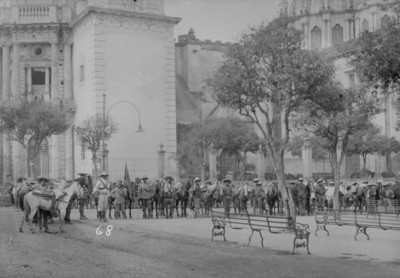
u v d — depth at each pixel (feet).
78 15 178.40
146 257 52.54
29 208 74.13
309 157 168.25
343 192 121.90
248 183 133.49
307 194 111.04
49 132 161.27
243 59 76.33
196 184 104.78
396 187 112.98
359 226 65.98
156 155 174.29
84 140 154.51
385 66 60.23
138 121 172.45
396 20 63.93
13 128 161.38
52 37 194.29
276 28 76.54
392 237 69.21
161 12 177.17
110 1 170.60
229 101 78.18
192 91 260.21
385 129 201.77
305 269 45.65
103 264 48.08
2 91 199.82
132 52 173.37
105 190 93.09
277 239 67.15
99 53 169.07
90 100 172.04
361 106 112.57
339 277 41.98
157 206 105.50
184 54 264.52
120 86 171.22
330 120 108.27
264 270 45.42
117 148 168.35
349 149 177.37
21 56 197.57
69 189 85.46
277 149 81.76
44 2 194.90
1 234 71.67
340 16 312.71
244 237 69.51
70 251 56.44
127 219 98.37
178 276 42.98
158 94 176.45
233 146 201.05
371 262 49.06
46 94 199.82
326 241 65.41
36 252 55.52
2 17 195.52
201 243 63.36
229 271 45.09
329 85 80.84
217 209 123.24
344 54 214.90
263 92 77.05
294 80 74.69
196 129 203.62
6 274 43.57
